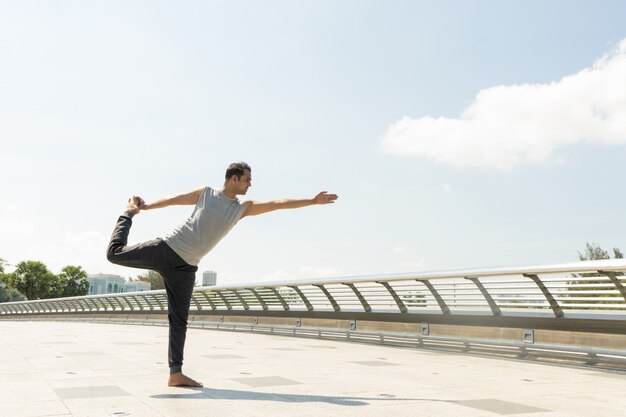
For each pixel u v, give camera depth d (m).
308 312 13.98
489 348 9.05
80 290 92.19
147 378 5.10
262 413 3.40
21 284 86.38
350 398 4.09
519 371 6.55
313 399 4.00
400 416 3.40
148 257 4.14
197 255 4.22
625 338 7.04
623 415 3.63
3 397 3.97
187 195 4.26
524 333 8.44
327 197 4.16
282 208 4.23
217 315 18.61
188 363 6.72
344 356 8.20
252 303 16.67
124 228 4.23
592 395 4.58
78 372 5.56
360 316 12.15
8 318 48.12
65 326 19.48
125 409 3.50
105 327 18.58
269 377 5.36
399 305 11.10
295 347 9.98
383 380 5.29
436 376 5.76
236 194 4.25
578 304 7.72
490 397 4.34
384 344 11.17
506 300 8.82
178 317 4.42
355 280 11.57
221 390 4.39
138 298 23.97
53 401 3.80
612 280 7.15
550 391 4.79
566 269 7.41
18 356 7.34
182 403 3.73
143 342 10.32
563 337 7.86
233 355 7.96
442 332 10.00
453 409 3.71
